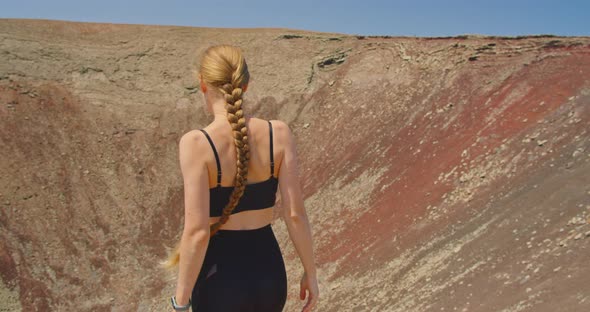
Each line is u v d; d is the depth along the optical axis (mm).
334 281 22875
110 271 30562
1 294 27781
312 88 40531
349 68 39938
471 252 18484
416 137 30500
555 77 28000
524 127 25094
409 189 26312
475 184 23281
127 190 36438
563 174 20000
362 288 20953
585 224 15969
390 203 26297
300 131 38000
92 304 28188
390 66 37781
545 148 22547
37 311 27516
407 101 34125
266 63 42344
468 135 27438
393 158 30062
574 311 12078
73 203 34625
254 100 40812
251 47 43281
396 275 20312
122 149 38719
